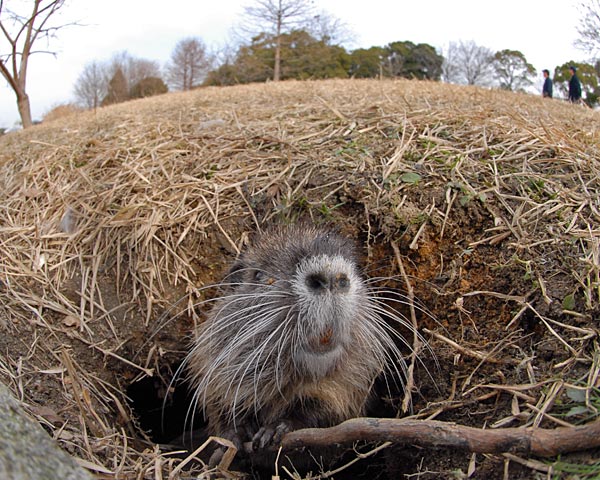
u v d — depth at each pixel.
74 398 0.33
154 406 0.45
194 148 0.51
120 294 0.41
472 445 0.24
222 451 0.34
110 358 0.39
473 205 0.37
